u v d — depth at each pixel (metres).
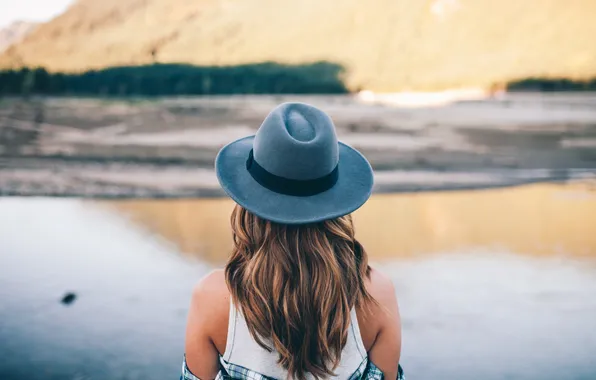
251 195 1.07
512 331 3.62
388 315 1.16
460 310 3.99
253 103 23.78
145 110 20.70
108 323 3.66
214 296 1.12
